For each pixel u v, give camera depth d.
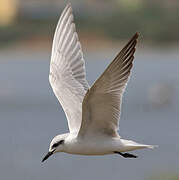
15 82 53.97
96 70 58.03
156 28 66.50
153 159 22.80
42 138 27.05
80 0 73.56
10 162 22.69
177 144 25.45
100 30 66.38
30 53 69.12
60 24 10.98
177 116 32.88
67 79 10.73
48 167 21.92
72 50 10.86
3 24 70.44
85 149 9.69
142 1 66.88
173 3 67.31
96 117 9.42
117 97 9.12
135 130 28.89
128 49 8.84
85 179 20.45
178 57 72.06
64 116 33.25
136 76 56.03
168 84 45.00
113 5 70.94
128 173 20.94
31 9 72.94
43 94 44.41
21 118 32.72
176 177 19.52
